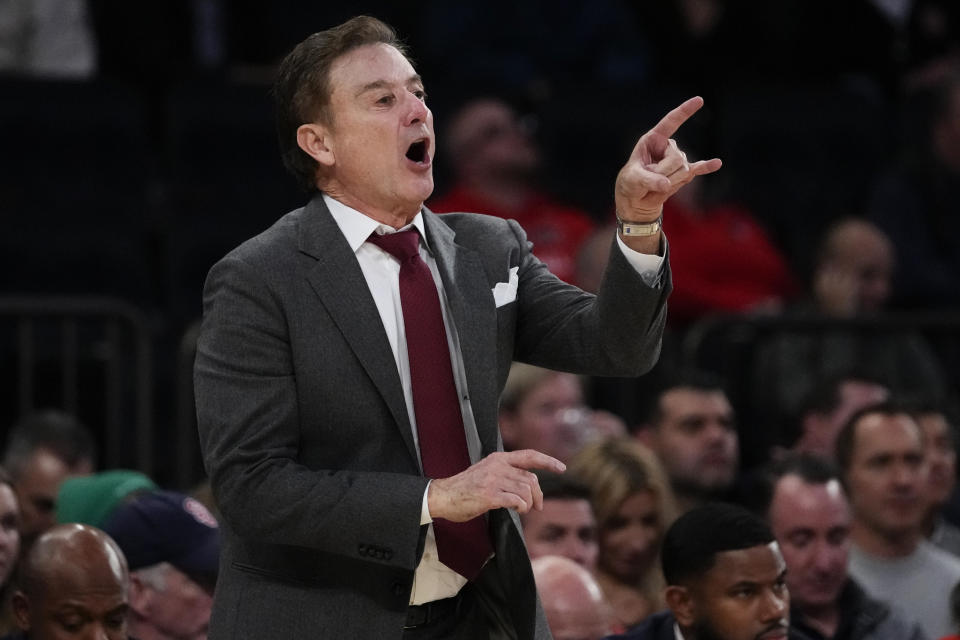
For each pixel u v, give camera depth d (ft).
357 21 32.22
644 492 57.21
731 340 75.92
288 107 32.09
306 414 30.66
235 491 29.96
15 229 82.12
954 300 87.35
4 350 73.10
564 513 53.16
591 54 99.60
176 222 83.76
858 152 95.81
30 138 84.58
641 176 29.68
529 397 65.77
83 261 82.23
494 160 84.38
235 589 31.48
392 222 32.04
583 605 47.47
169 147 86.22
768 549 45.34
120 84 86.89
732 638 44.91
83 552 39.32
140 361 71.00
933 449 64.34
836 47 104.68
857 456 60.18
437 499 29.07
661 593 57.21
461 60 97.55
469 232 33.55
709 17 101.86
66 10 92.22
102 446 71.97
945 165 89.81
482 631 32.19
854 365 71.87
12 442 61.05
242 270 30.96
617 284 30.71
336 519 29.40
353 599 30.76
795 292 88.79
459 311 31.76
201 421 30.71
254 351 30.55
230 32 98.43
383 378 30.66
